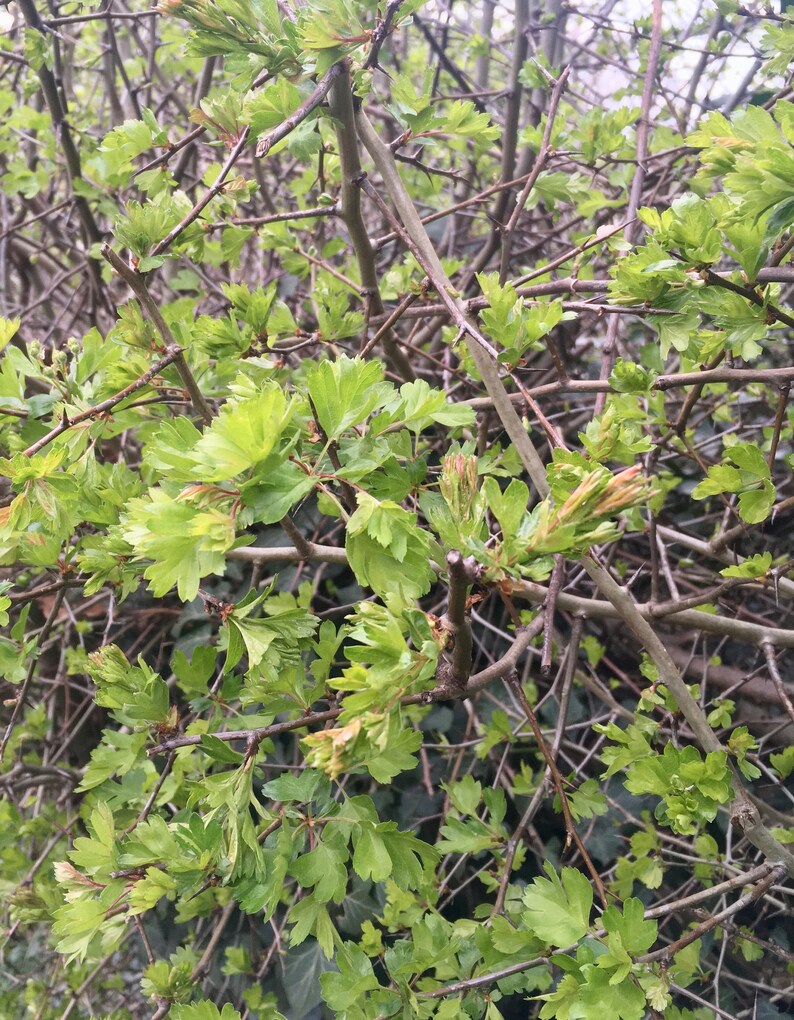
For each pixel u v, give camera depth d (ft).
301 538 3.64
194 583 2.64
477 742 5.49
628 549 7.64
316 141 3.80
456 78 7.30
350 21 3.33
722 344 3.70
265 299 4.44
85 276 8.25
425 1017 3.43
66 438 3.64
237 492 2.57
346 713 2.31
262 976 6.32
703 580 6.49
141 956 7.13
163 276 9.17
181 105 8.55
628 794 6.58
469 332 3.43
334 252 6.59
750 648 7.29
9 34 8.77
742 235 3.22
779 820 4.62
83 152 7.25
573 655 4.81
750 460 3.43
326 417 2.71
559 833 7.02
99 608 7.93
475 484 2.74
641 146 5.68
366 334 4.98
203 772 5.06
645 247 3.50
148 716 3.45
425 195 7.53
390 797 6.93
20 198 9.23
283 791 3.19
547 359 7.75
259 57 3.58
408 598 2.68
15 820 6.36
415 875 3.18
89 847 3.24
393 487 3.38
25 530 4.06
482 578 2.48
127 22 8.95
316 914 3.13
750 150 3.32
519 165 7.39
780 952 4.20
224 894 5.54
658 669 3.91
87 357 4.18
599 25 7.18
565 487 2.84
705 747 3.85
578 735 7.11
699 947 4.74
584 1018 2.71
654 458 5.53
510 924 3.55
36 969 7.27
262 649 2.88
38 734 6.98
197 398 3.50
